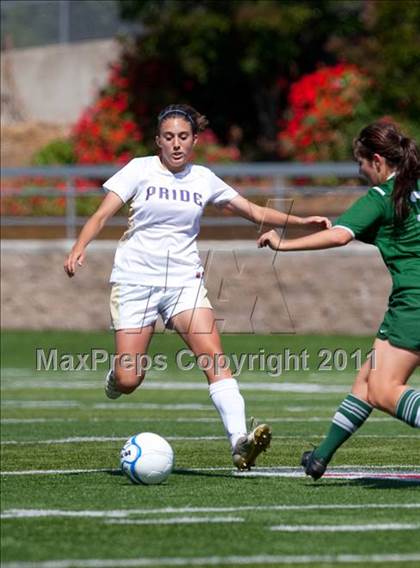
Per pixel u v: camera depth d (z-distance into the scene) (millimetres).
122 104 99562
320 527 24359
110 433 42906
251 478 31188
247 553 22188
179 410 50844
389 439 40312
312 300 79000
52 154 101062
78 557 21766
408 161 27875
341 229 27672
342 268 78625
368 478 31047
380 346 27562
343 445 38562
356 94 92938
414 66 93875
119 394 32781
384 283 78062
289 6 99438
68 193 84062
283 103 104875
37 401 54656
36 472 32594
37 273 83562
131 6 102250
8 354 73312
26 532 23781
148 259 30969
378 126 28266
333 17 101062
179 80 102812
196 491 28750
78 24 118438
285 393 56844
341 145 92312
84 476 31625
